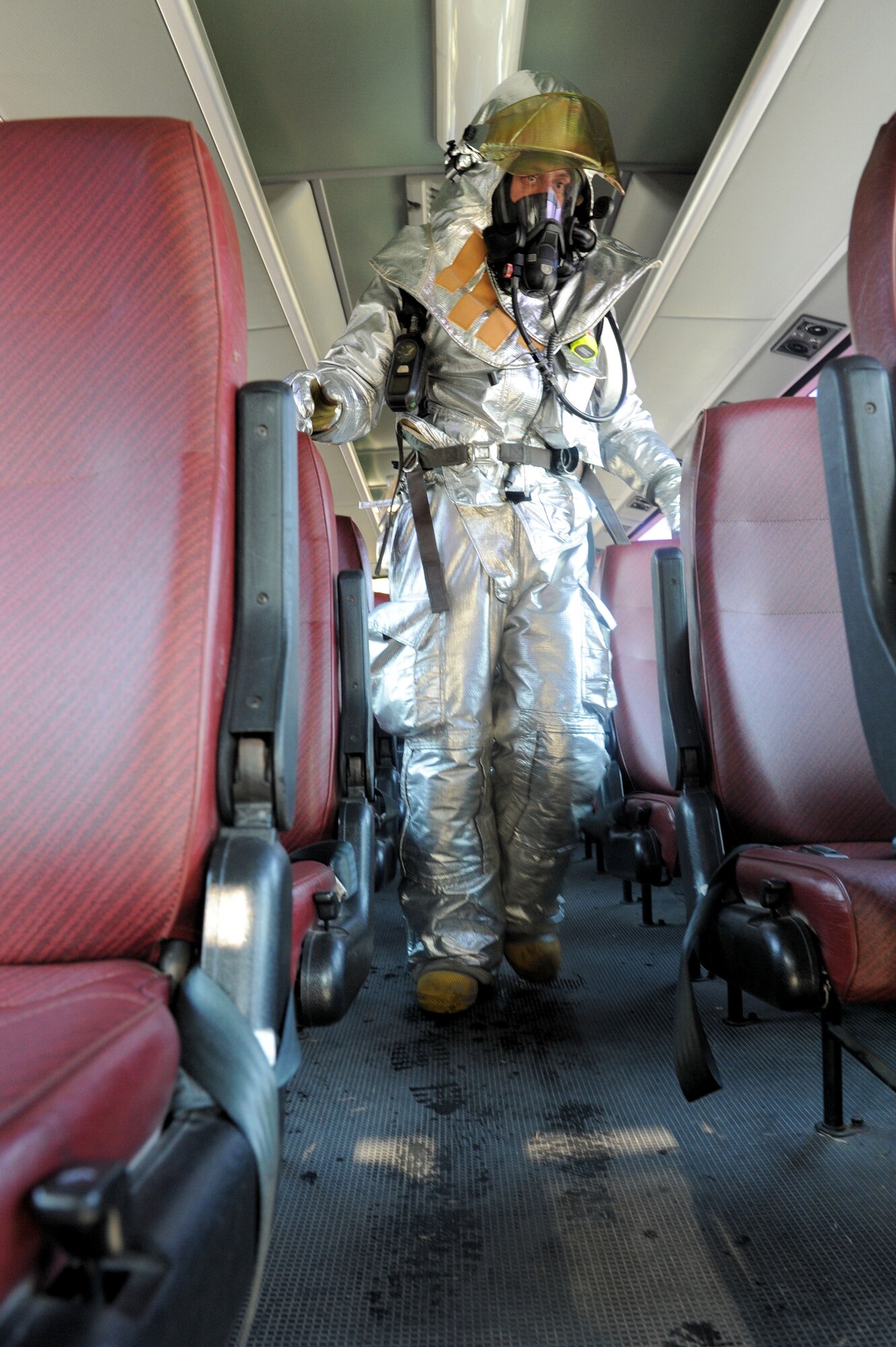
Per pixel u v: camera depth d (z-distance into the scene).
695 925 1.37
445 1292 1.16
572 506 2.29
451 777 2.18
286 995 0.82
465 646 2.17
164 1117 0.65
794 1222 1.29
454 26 3.97
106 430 0.80
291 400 0.88
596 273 2.22
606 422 2.40
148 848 0.75
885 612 0.90
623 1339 1.07
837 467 0.94
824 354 6.08
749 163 4.26
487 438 2.23
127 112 3.97
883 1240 1.24
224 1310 0.58
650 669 3.19
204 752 0.77
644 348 6.24
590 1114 1.66
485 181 2.18
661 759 3.08
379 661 2.24
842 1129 1.54
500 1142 1.57
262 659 0.84
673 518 2.41
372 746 1.97
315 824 1.66
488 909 2.22
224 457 0.81
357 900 1.55
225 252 0.85
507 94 2.12
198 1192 0.57
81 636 0.77
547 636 2.24
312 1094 1.79
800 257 5.02
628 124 4.80
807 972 1.11
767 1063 1.87
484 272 2.15
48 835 0.75
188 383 0.80
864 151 4.13
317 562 1.72
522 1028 2.13
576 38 4.29
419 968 2.24
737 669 1.56
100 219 0.83
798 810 1.54
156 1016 0.65
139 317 0.82
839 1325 1.08
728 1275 1.18
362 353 2.13
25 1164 0.44
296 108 4.70
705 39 4.27
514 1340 1.07
